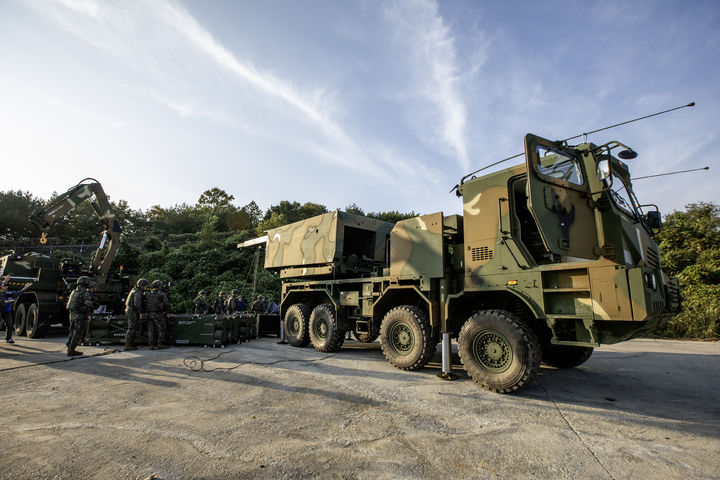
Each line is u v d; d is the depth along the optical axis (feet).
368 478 7.74
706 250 48.62
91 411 12.03
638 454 9.18
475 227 17.52
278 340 33.01
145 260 66.23
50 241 101.55
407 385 15.90
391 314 20.18
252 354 23.75
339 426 10.83
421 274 19.58
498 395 14.57
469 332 16.01
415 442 9.73
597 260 13.82
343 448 9.26
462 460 8.70
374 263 27.96
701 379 17.76
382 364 20.81
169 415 11.65
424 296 19.31
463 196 18.24
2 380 16.29
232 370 18.49
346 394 14.33
